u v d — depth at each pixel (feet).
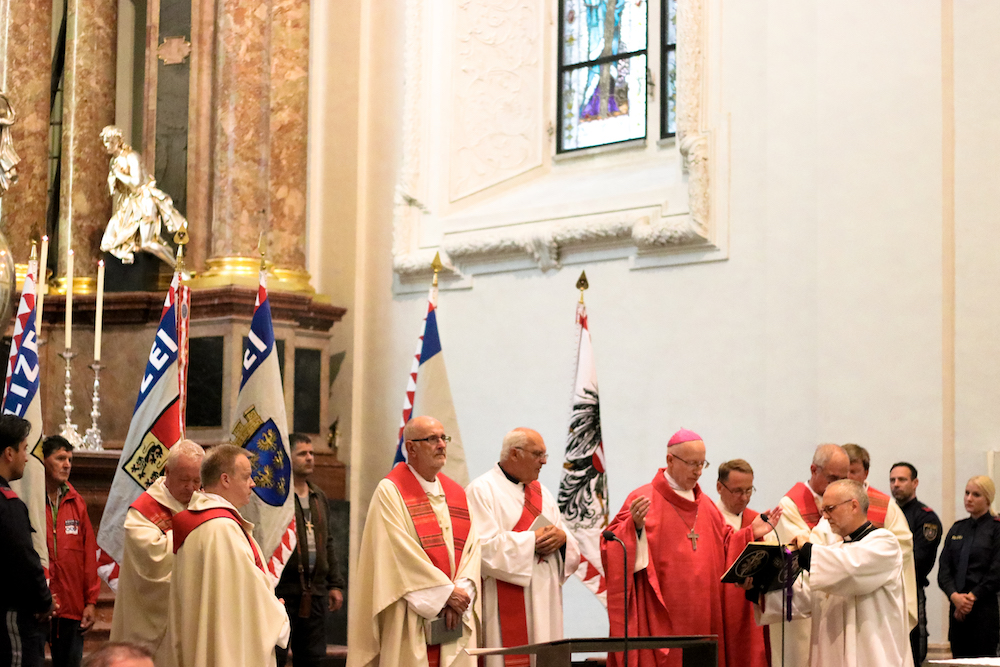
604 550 19.57
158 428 22.29
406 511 18.90
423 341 25.12
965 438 24.80
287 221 34.06
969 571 23.35
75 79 34.96
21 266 33.17
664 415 29.14
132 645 8.23
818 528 19.45
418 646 18.38
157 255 33.22
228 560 16.17
